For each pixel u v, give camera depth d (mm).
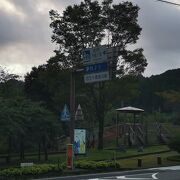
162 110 105312
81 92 46875
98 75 28422
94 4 45281
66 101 46625
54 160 37812
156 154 42250
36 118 37250
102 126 46094
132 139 53219
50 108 58688
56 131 38906
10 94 55469
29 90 66188
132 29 45531
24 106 37781
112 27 45750
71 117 29031
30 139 37500
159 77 115688
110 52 33125
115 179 23312
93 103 48469
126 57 45219
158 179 23062
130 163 34125
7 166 33250
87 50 29125
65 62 46000
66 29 45656
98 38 45281
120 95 45375
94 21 45312
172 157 37719
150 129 64062
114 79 44906
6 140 43094
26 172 25031
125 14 45625
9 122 33906
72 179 23547
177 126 71375
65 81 46000
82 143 35281
